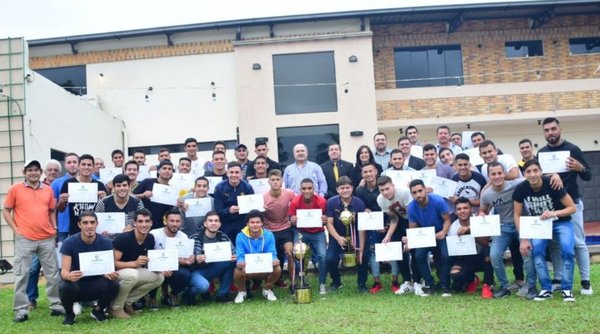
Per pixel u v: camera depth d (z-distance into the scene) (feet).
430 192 23.12
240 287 22.38
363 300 21.22
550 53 50.01
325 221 23.49
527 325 16.21
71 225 21.86
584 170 20.63
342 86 46.85
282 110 47.21
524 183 20.26
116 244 20.07
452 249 21.30
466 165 22.99
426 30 50.03
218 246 21.79
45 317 20.17
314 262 26.48
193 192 24.45
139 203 22.00
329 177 27.35
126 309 20.16
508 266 27.09
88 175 22.35
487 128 51.93
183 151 48.78
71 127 39.55
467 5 46.62
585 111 49.06
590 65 49.80
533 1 46.65
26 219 20.15
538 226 19.67
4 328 18.42
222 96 48.96
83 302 20.63
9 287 28.86
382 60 49.70
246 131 46.65
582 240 20.74
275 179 23.36
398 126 48.80
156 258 20.20
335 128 46.98
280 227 24.02
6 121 33.78
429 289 22.50
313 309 19.71
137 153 28.40
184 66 49.44
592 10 49.26
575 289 21.54
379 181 22.66
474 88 49.32
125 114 49.34
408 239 21.76
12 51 34.01
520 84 49.49
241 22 47.50
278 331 16.56
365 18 48.19
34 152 34.45
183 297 22.90
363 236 23.02
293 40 47.19
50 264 20.56
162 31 48.19
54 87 37.45
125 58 49.57
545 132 21.15
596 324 16.02
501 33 50.06
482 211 21.90
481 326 16.33
